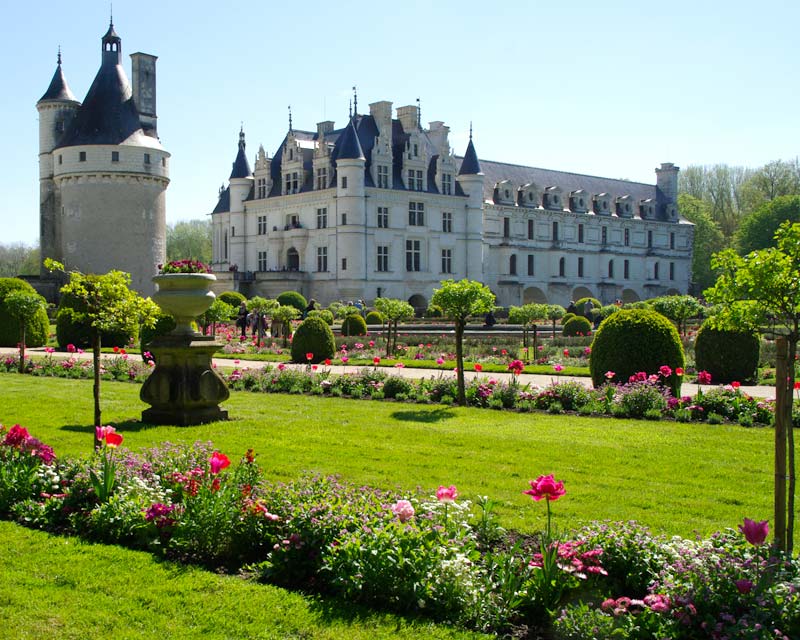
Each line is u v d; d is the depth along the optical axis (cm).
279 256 8281
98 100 7575
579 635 639
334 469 1220
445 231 8412
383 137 7862
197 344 1641
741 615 633
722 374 2602
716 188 13075
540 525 932
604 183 11456
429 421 1708
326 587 764
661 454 1348
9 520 971
